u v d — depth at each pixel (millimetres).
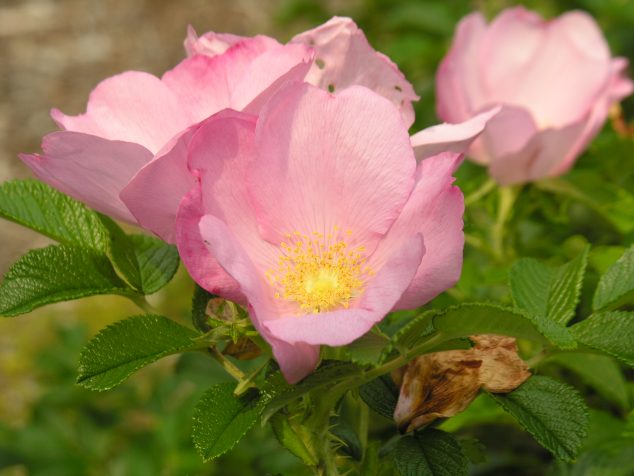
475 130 365
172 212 352
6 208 395
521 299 395
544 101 520
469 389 369
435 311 335
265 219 352
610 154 548
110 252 393
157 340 365
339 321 323
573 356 470
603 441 475
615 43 717
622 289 387
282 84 345
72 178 360
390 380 386
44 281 377
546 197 527
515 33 518
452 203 337
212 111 362
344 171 349
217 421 361
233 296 343
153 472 671
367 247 352
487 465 551
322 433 366
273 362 366
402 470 364
